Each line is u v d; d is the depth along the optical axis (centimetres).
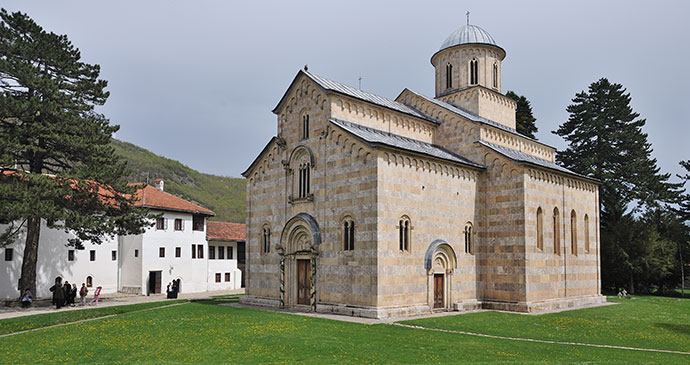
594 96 7450
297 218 3697
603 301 4566
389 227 3259
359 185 3328
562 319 3244
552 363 1900
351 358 2008
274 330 2602
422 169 3547
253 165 4234
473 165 3912
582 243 4459
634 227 6262
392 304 3212
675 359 2102
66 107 4244
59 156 4216
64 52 4325
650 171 6919
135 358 2103
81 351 2277
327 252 3481
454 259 3666
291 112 3966
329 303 3419
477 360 1986
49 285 5209
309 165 3747
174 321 2984
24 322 3228
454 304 3628
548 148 5041
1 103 3709
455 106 4922
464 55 4966
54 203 3931
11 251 4900
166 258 6084
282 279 3778
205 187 13088
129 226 4478
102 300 5034
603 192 6881
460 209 3809
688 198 6944
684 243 6575
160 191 6544
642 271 5978
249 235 4234
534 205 3862
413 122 4222
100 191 5569
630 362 1964
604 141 7212
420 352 2114
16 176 3906
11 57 4022
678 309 4053
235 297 4978
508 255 3800
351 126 3678
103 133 4369
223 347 2242
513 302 3719
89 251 5672
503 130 4391
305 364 1914
